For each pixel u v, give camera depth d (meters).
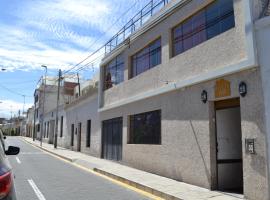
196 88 11.85
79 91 42.41
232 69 9.80
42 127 52.50
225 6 11.04
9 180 4.11
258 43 9.09
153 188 11.03
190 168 11.91
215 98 10.80
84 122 27.97
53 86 61.97
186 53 12.71
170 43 14.16
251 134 9.09
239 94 9.66
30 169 16.80
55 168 17.67
